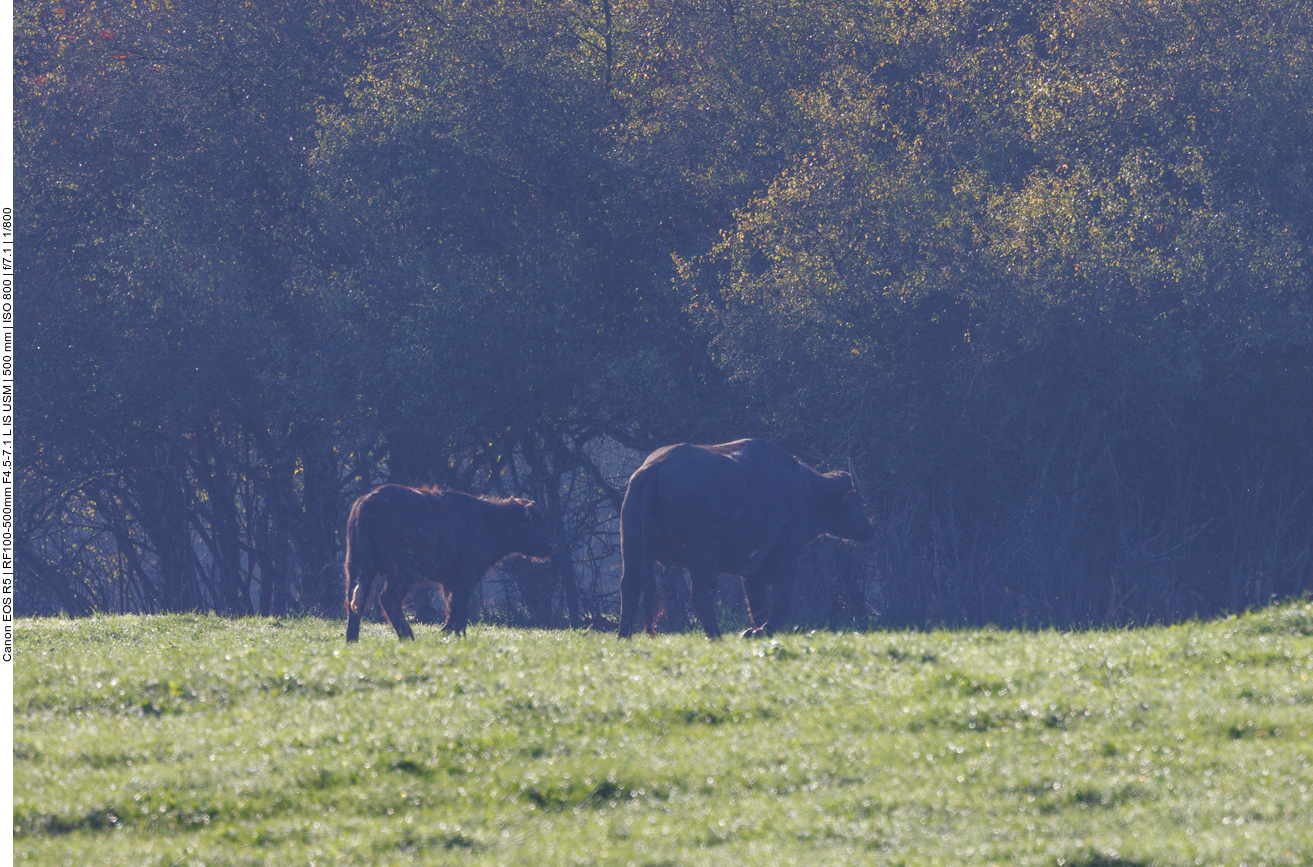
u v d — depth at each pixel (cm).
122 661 1129
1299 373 1909
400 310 2245
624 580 1319
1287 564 2012
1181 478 2059
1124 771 728
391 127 2205
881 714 860
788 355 1964
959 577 2122
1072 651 1027
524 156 2255
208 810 714
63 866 630
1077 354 1894
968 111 2111
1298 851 596
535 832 676
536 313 2222
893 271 1956
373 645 1224
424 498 1430
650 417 2255
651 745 812
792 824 664
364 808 720
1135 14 1994
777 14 2203
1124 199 1847
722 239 2220
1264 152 1822
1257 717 802
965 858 612
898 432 2003
